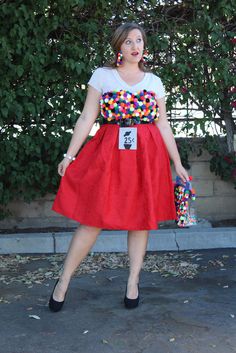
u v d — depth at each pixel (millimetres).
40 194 5434
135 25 3230
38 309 3469
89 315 3355
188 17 5406
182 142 5535
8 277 4164
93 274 4227
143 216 3158
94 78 3270
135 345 2922
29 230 5516
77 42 5102
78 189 3197
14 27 4785
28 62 4918
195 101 5500
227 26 5430
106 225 3104
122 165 3154
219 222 5758
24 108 5031
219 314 3344
